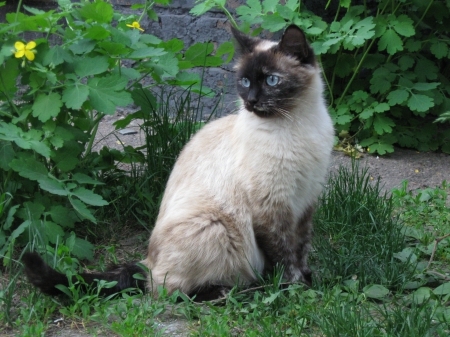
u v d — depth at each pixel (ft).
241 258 4.80
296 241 4.93
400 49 6.55
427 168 6.71
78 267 5.04
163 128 5.74
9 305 4.53
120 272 4.83
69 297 4.65
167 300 4.66
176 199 4.88
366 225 5.41
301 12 6.75
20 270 4.76
